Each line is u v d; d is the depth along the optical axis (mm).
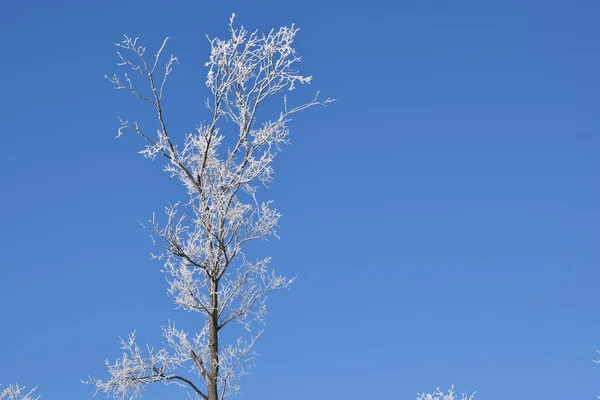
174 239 10492
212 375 10430
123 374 10289
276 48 10844
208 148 10797
